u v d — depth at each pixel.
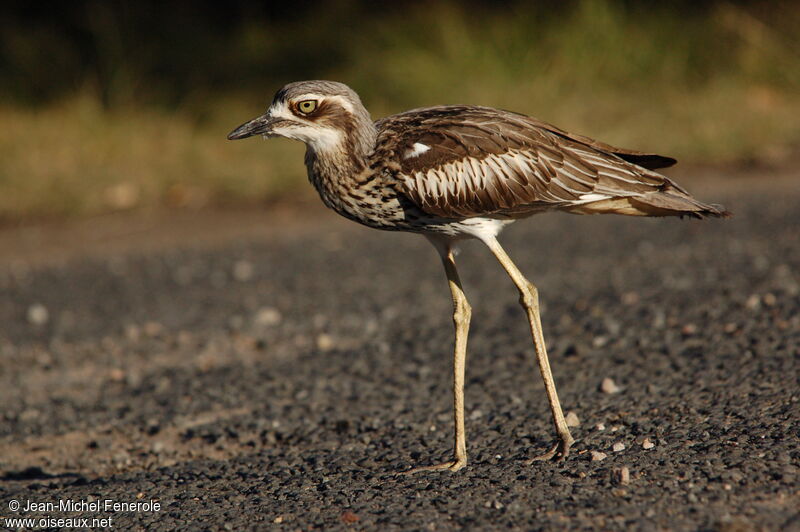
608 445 7.80
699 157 20.66
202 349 12.33
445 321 12.52
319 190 8.45
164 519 7.09
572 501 6.60
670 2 26.56
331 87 8.16
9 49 26.83
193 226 18.75
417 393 10.05
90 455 9.39
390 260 15.84
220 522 6.90
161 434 9.77
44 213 19.64
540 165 8.12
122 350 12.48
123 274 15.98
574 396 9.32
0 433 10.03
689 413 8.29
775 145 20.83
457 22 25.94
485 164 8.08
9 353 12.55
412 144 8.12
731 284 12.25
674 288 12.49
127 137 22.69
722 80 24.25
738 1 26.03
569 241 16.00
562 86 24.19
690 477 6.81
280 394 10.50
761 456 7.03
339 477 7.82
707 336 10.42
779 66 24.38
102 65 25.91
